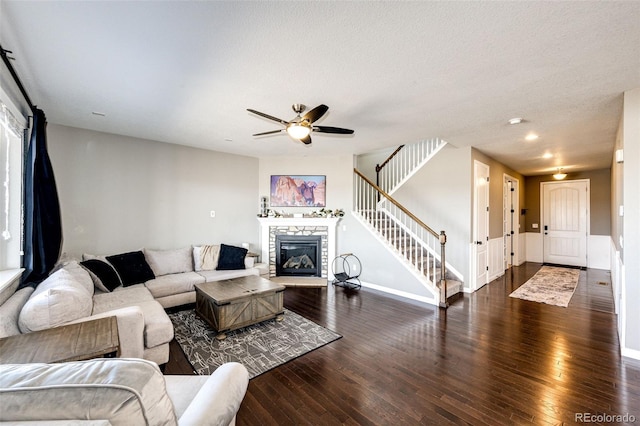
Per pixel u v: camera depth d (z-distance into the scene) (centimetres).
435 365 257
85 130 398
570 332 327
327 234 573
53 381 77
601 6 155
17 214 280
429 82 250
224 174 547
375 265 514
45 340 163
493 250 588
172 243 482
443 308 411
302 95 279
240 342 302
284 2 155
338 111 321
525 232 813
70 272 275
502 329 335
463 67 225
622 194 295
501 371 247
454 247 505
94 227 407
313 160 590
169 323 258
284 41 192
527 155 552
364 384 229
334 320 364
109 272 353
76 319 207
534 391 220
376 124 367
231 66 225
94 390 76
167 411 87
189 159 501
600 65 220
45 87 263
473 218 499
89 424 70
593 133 402
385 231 535
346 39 189
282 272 583
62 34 184
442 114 330
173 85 259
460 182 498
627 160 267
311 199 589
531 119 346
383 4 156
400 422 188
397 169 605
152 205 461
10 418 72
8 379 77
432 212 536
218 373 140
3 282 219
